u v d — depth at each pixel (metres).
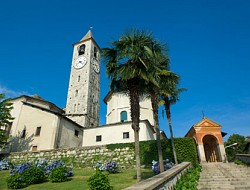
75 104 42.75
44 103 34.09
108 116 32.62
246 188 8.77
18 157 23.47
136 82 12.34
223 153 26.36
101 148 21.34
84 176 14.42
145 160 19.47
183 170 11.64
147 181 5.68
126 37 12.66
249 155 17.38
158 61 13.72
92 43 51.72
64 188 10.73
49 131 26.48
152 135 29.73
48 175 14.45
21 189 11.72
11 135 28.09
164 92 18.45
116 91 13.55
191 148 19.22
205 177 11.88
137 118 11.79
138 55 12.09
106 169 15.49
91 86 45.88
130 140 24.92
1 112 24.14
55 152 22.64
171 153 19.25
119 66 12.73
